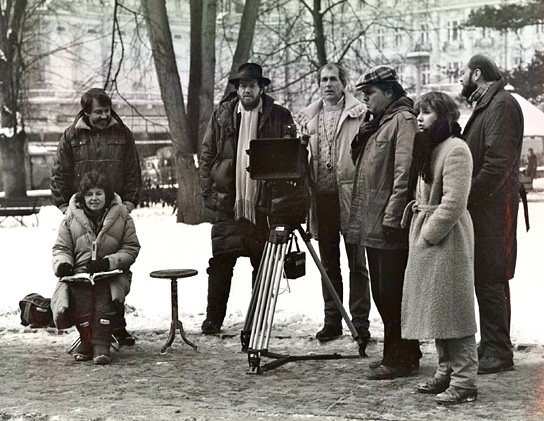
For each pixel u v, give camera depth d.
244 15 27.86
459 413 6.56
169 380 7.77
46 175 54.53
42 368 8.31
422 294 6.85
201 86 27.70
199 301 12.11
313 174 9.21
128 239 9.02
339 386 7.43
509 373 7.66
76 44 49.34
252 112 9.60
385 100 7.83
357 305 9.03
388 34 53.22
